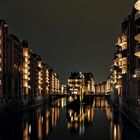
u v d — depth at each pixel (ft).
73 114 345.92
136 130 188.96
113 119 272.51
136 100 202.90
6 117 289.53
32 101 535.19
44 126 224.53
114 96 483.10
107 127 219.00
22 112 367.04
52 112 376.68
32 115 322.55
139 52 210.59
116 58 444.14
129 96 257.96
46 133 187.52
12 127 213.25
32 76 571.69
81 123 249.14
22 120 264.31
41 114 340.39
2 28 351.25
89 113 359.66
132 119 216.54
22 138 165.68
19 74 450.30
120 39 372.79
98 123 247.91
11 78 391.65
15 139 161.89
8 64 378.73
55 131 197.98
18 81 439.63
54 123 246.88
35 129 205.77
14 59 416.26
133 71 278.26
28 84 515.91
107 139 163.94
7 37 373.81
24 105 454.81
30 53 548.31
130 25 290.56
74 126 227.20
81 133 189.06
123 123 236.63
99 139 164.86
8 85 374.02
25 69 500.33
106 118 291.99
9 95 374.22
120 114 326.44
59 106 548.72
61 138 168.96
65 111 398.42
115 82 459.32
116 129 204.23
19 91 444.14
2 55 350.02
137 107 193.57
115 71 462.19
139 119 178.91
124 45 352.49
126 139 157.89
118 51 410.93
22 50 485.15
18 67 445.78
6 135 175.94
